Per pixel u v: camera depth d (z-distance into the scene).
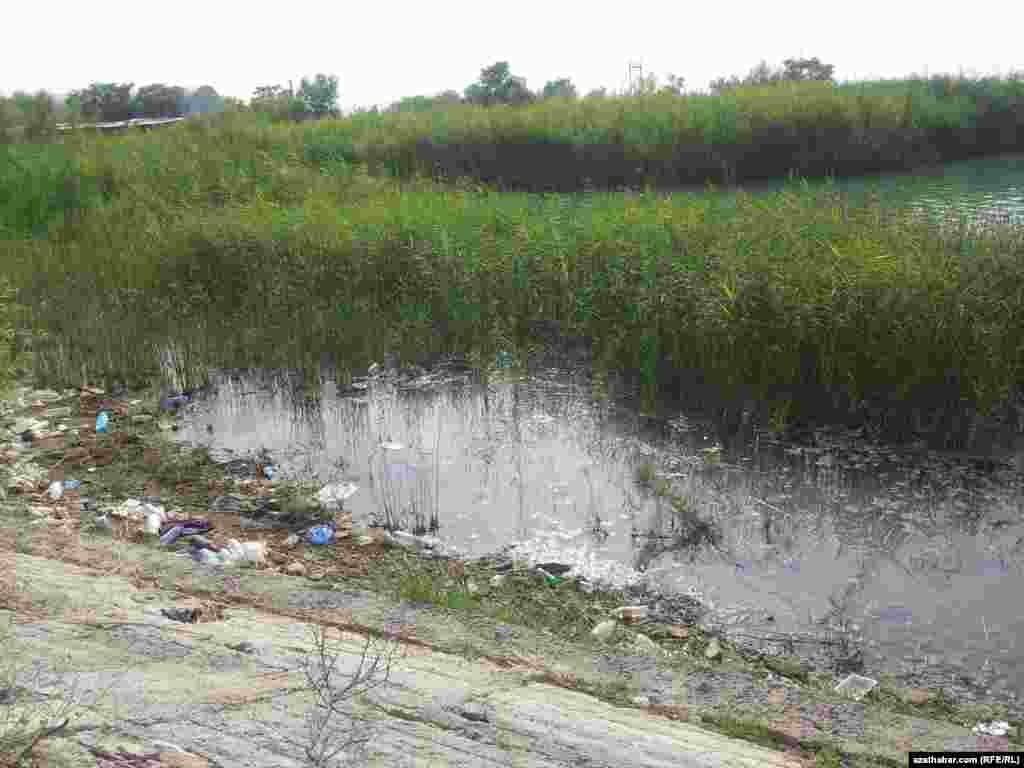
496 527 7.34
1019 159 29.11
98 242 16.34
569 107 29.50
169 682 3.82
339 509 7.70
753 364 9.70
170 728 3.38
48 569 5.44
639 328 10.56
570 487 8.03
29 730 3.20
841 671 5.41
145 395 10.65
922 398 9.00
